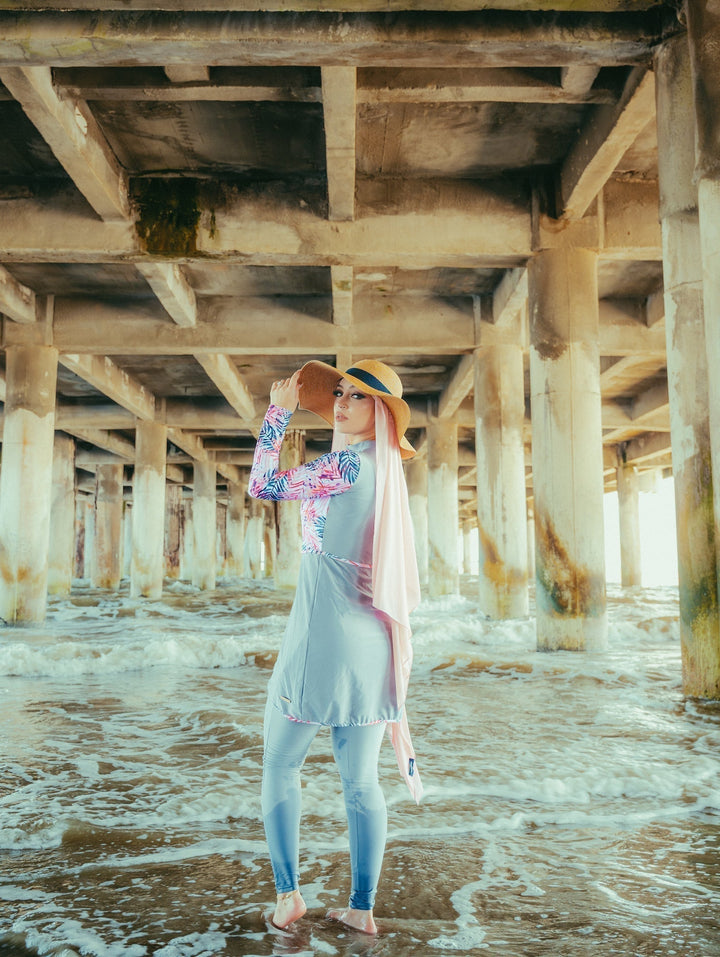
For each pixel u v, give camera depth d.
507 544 13.73
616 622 11.49
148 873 2.79
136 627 13.62
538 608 9.65
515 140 9.59
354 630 2.36
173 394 22.02
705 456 6.26
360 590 2.41
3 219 10.58
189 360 18.25
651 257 10.52
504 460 13.95
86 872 2.80
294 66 7.86
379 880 2.70
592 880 2.69
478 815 3.40
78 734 5.04
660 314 14.42
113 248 10.55
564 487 9.63
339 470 2.42
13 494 13.83
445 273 13.38
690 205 6.52
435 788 3.76
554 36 6.86
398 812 3.44
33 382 14.08
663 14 6.81
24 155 10.03
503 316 13.72
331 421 2.80
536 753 4.40
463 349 14.55
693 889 2.60
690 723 5.24
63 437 24.58
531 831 3.22
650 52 6.98
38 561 13.90
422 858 2.90
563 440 9.74
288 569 24.44
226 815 3.44
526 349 14.57
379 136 9.54
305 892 2.62
